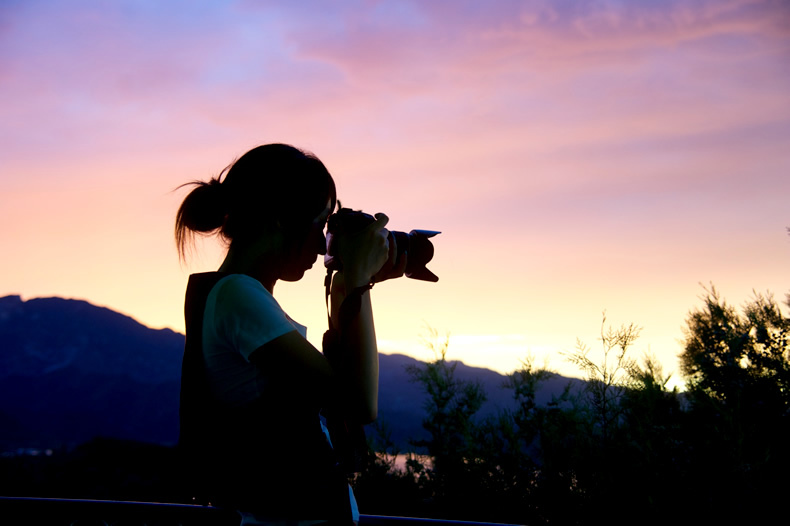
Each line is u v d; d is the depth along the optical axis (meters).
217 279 1.06
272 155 1.12
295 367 0.97
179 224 1.16
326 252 1.25
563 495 2.70
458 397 3.08
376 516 1.66
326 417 1.13
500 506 2.80
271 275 1.12
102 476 7.21
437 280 1.33
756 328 3.32
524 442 2.90
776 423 2.80
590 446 2.71
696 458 2.53
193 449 1.05
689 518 2.48
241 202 1.11
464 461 2.97
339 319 1.09
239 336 0.98
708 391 3.15
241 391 1.02
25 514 1.82
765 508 2.41
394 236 1.27
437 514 2.88
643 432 2.62
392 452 3.10
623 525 2.59
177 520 1.76
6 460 9.84
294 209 1.10
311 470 1.02
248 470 1.01
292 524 1.02
